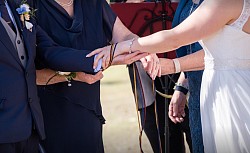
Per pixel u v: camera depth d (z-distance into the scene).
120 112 9.05
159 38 3.51
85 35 3.81
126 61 3.64
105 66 3.66
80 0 3.84
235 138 3.46
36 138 3.52
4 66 3.31
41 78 3.77
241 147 3.45
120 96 10.62
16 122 3.28
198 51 3.91
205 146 3.62
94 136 3.86
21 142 3.40
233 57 3.44
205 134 3.61
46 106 3.80
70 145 3.82
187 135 4.74
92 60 3.63
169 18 4.40
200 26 3.38
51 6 3.77
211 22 3.36
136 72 4.24
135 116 8.68
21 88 3.34
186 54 4.24
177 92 4.42
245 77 3.44
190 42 3.45
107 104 9.82
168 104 4.67
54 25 3.77
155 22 4.40
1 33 3.28
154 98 4.21
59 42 3.76
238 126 3.44
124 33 3.94
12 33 3.37
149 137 4.80
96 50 3.66
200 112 3.80
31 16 3.54
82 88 3.79
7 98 3.28
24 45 3.43
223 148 3.50
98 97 3.91
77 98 3.79
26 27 3.45
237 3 3.34
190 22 3.41
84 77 3.71
